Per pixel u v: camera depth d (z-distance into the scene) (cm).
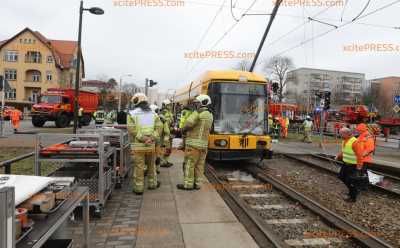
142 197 722
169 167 1095
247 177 1057
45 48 6412
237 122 1195
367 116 3541
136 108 745
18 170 1013
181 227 543
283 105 4022
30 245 215
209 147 1159
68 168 684
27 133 2333
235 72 1244
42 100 3070
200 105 789
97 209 577
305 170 1241
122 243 477
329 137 3128
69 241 298
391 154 1948
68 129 2805
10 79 6381
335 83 8469
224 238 502
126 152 878
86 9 1697
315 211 677
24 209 236
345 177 825
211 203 682
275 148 1969
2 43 6538
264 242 510
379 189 933
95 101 3859
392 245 554
